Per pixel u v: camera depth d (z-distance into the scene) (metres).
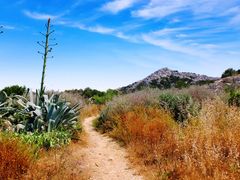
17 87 15.57
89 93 37.78
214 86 26.08
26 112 10.11
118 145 10.96
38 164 6.81
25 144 7.02
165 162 7.97
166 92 16.12
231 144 7.48
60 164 6.88
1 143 6.49
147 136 10.06
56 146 8.79
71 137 10.52
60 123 10.72
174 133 9.09
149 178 7.31
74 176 6.68
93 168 8.02
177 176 6.88
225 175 6.13
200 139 7.93
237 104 13.92
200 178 6.38
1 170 5.88
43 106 10.52
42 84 12.93
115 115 14.73
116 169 8.21
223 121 9.63
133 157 8.98
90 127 16.20
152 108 13.55
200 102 14.83
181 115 12.48
